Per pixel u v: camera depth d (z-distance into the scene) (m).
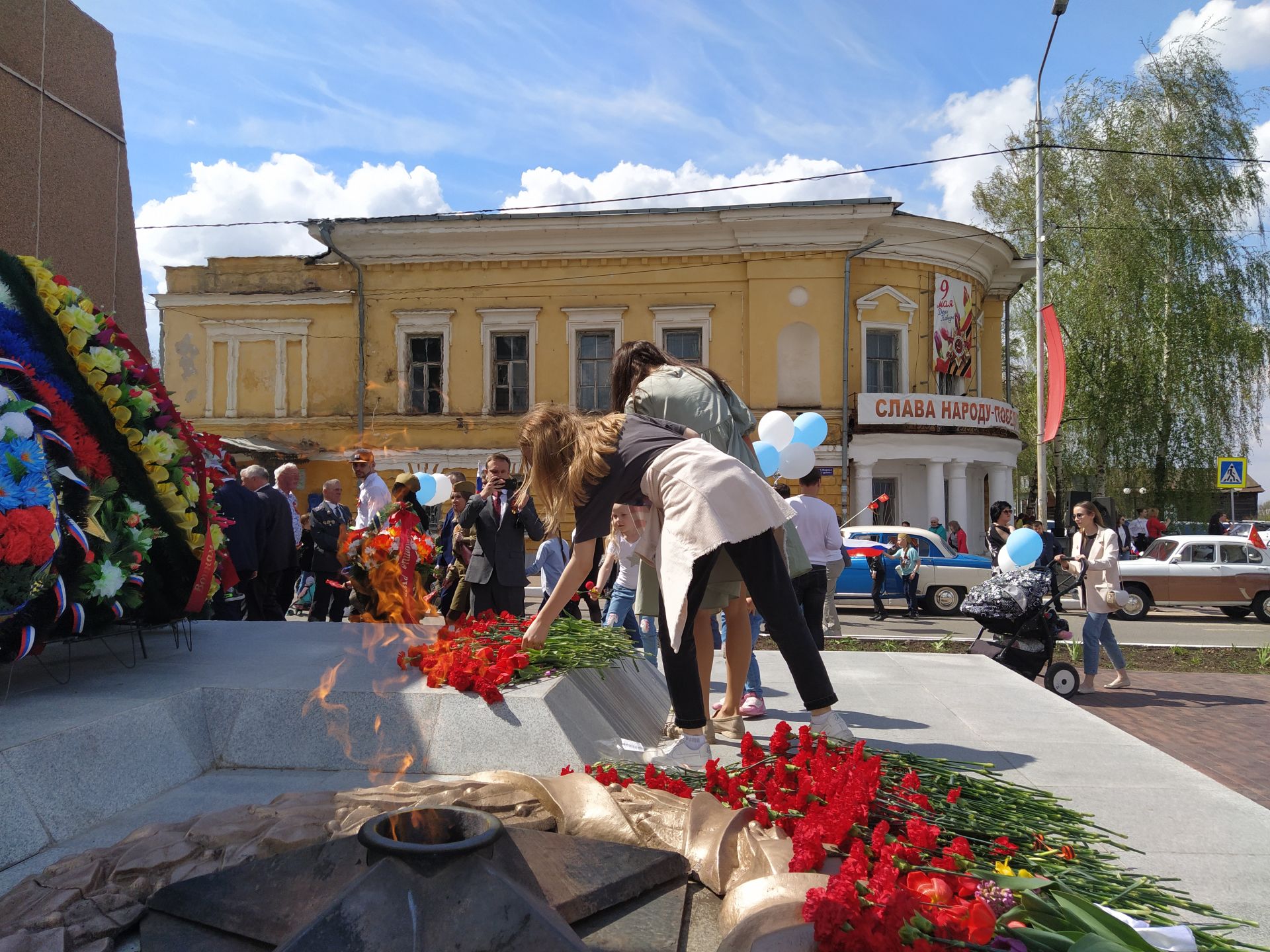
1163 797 3.35
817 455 23.39
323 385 24.66
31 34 5.54
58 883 2.25
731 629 4.01
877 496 24.22
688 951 1.96
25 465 3.40
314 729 3.53
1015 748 4.06
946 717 4.73
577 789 2.62
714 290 23.84
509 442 24.02
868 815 2.39
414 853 1.75
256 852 2.32
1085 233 27.44
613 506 3.37
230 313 24.80
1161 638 13.35
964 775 3.02
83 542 3.73
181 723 3.44
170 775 3.25
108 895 2.15
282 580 9.68
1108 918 1.82
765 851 2.23
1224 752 6.31
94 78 6.07
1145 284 26.30
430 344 24.53
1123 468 27.20
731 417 3.93
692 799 2.62
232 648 4.60
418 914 1.70
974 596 7.90
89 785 2.90
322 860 2.05
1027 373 34.25
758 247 23.44
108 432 4.21
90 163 6.02
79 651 4.45
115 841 2.71
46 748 2.81
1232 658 10.95
